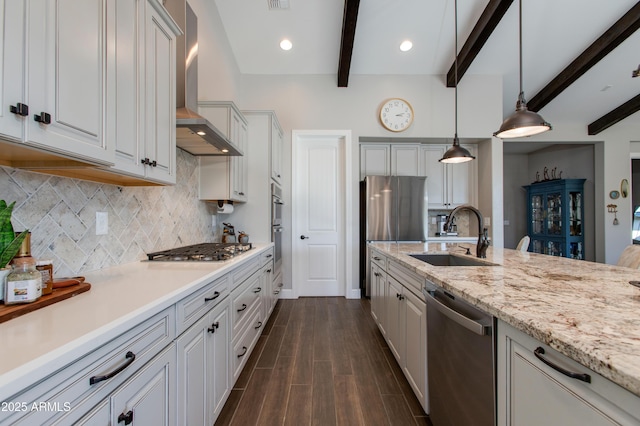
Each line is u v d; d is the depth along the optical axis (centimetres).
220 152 231
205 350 126
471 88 388
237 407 162
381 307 244
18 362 52
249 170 304
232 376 164
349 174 380
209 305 131
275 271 316
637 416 48
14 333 65
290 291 378
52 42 77
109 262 146
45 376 53
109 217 146
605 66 356
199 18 249
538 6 292
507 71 380
